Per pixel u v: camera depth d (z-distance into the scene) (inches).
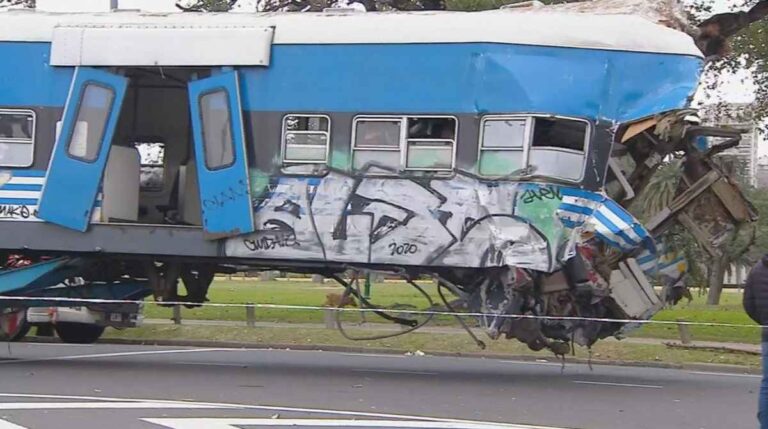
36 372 565.6
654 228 573.3
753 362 757.9
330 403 461.4
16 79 585.6
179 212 673.0
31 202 584.4
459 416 430.3
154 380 534.9
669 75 542.0
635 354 780.0
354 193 552.4
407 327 733.9
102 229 580.7
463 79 542.6
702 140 579.5
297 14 574.6
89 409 426.9
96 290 634.8
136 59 573.3
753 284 371.9
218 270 633.0
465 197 540.1
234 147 562.9
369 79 552.7
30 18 592.1
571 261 538.0
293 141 560.4
